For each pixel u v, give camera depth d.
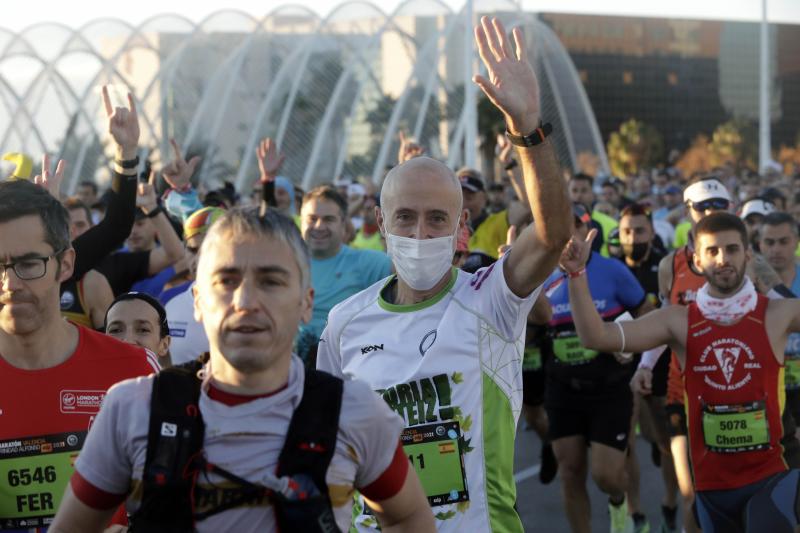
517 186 7.48
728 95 98.25
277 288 2.32
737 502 5.16
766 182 23.72
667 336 5.25
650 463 9.02
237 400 2.34
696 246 5.20
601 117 94.94
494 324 3.65
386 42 40.34
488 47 3.40
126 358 3.38
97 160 39.69
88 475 2.36
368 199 14.09
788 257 7.10
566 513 6.89
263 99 42.62
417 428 3.63
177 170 7.63
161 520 2.31
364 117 40.19
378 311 3.78
